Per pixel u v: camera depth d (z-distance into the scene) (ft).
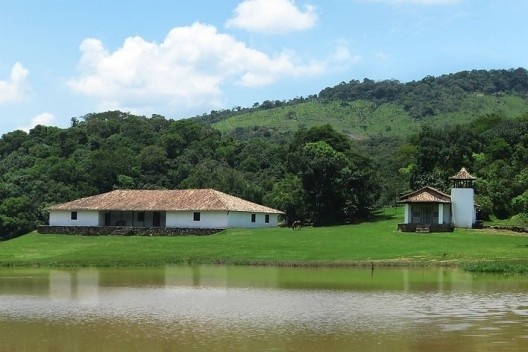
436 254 212.64
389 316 110.42
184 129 532.32
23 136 536.01
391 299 130.00
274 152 508.94
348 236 262.47
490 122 491.31
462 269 186.80
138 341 92.27
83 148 504.84
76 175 434.71
